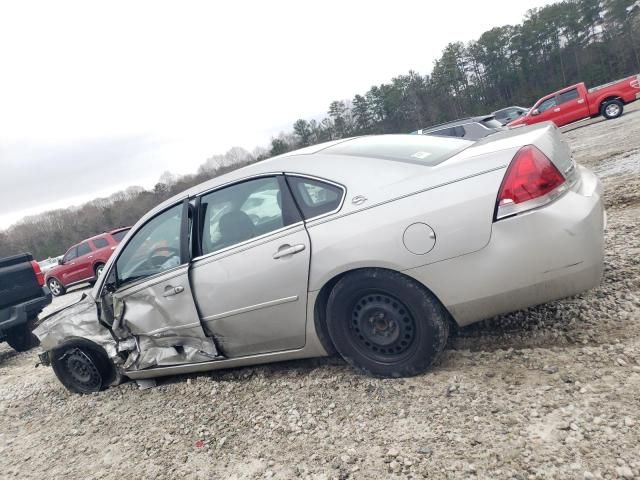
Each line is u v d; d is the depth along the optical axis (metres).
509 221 2.64
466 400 2.71
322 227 3.09
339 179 3.14
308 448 2.73
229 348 3.66
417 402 2.83
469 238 2.71
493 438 2.36
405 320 2.99
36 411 4.60
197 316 3.66
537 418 2.40
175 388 4.09
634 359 2.65
